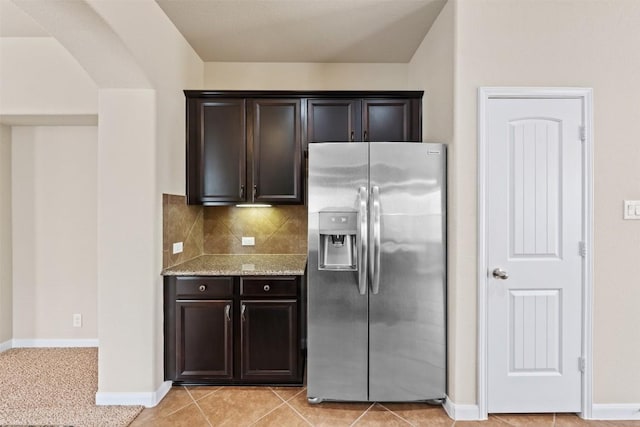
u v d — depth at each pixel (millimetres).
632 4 2076
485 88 2055
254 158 2699
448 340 2162
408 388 2164
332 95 2691
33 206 3082
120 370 2184
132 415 2047
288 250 3090
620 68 2082
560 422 2033
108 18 1751
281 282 2379
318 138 2703
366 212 2109
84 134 3076
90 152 3082
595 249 2078
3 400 2205
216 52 2877
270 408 2152
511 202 2084
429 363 2166
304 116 2699
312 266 2186
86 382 2438
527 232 2084
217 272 2348
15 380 2467
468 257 2076
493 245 2082
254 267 2512
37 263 3088
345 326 2174
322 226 2172
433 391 2166
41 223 3086
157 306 2256
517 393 2086
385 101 2695
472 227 2074
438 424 2012
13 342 3076
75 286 3098
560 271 2084
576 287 2084
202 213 3047
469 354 2074
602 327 2082
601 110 2080
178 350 2348
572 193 2084
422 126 2678
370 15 2344
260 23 2443
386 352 2164
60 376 2525
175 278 2348
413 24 2457
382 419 2055
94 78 2131
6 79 2729
